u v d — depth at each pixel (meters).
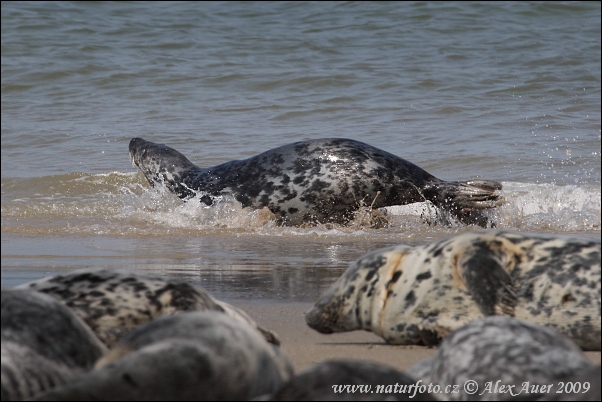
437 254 17.55
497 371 11.25
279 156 41.75
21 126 68.12
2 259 29.89
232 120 67.94
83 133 65.50
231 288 24.67
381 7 110.31
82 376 8.88
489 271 16.50
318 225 40.44
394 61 87.88
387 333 17.56
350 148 41.09
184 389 8.95
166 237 36.69
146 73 85.25
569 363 11.12
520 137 61.03
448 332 16.59
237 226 39.97
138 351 9.28
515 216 41.22
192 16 110.00
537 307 16.34
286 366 10.32
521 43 94.44
